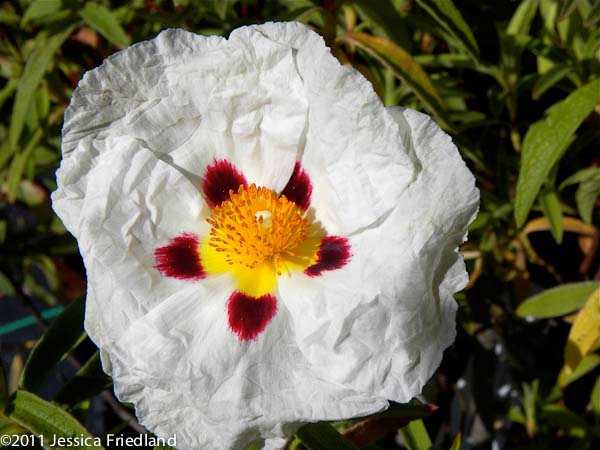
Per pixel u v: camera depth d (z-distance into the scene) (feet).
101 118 0.42
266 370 0.42
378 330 0.41
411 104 0.64
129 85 0.42
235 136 0.46
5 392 0.51
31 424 0.45
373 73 0.63
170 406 0.42
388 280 0.40
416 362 0.40
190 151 0.46
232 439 0.41
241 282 0.46
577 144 0.65
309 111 0.43
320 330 0.43
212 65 0.42
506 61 0.64
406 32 0.57
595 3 0.52
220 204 0.47
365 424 0.51
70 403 0.50
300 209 0.48
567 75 0.62
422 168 0.40
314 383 0.42
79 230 0.42
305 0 0.65
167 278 0.44
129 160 0.43
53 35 0.63
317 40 0.41
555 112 0.54
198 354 0.42
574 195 0.68
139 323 0.42
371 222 0.42
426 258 0.40
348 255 0.44
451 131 0.57
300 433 0.46
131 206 0.43
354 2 0.56
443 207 0.40
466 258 0.67
